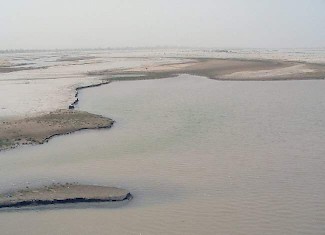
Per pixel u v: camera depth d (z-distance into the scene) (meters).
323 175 18.95
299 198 16.48
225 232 13.96
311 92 43.12
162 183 18.42
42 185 18.27
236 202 16.25
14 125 29.62
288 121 29.72
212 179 18.77
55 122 30.39
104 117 32.09
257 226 14.30
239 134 26.42
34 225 14.82
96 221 14.97
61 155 22.97
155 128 28.62
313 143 24.03
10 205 16.30
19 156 22.88
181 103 38.22
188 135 26.44
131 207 16.06
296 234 13.74
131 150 23.53
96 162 21.52
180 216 15.18
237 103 37.50
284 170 19.70
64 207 16.20
